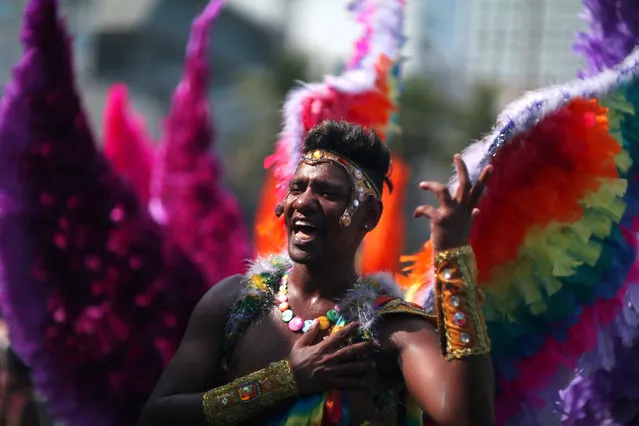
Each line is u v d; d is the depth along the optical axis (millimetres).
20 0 16703
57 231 3045
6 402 3586
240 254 3898
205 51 4023
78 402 3059
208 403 2092
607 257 2520
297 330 2150
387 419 2131
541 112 2432
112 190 3113
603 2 2828
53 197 3041
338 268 2174
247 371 2154
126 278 3078
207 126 4012
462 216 2039
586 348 2572
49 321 3045
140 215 3160
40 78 3039
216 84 22859
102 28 21672
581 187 2459
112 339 3053
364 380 2066
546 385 2629
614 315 2574
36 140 3033
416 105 14617
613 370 2688
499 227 2508
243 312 2199
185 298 3158
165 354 3107
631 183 2562
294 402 2094
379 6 2811
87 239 3062
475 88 14805
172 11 22219
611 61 2805
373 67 2754
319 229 2123
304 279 2189
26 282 3033
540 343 2596
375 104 2711
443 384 1991
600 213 2473
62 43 3064
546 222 2477
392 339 2105
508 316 2566
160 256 3143
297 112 2633
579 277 2525
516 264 2516
